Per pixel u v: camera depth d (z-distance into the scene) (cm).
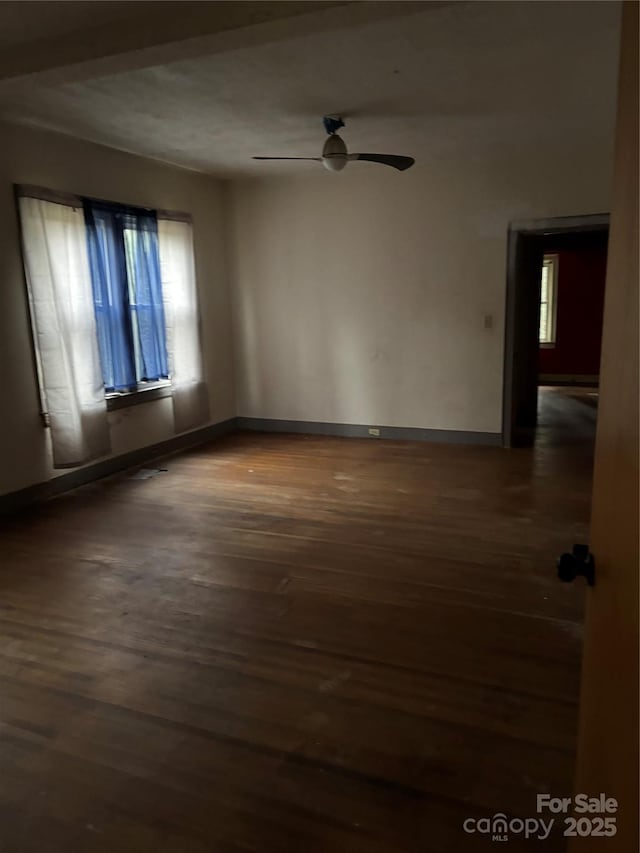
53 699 231
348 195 589
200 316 602
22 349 431
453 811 177
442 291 574
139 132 439
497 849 165
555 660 246
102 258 486
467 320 571
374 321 604
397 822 174
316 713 219
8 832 174
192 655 257
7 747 206
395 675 239
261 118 409
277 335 645
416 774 191
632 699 84
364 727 212
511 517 397
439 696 227
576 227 520
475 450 568
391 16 247
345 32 283
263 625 277
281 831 172
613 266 111
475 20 274
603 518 113
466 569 325
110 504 441
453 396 590
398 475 495
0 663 254
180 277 567
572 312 956
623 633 92
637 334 88
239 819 176
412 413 609
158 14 266
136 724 216
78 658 256
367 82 347
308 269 618
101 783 191
